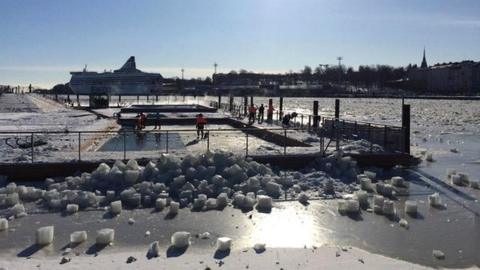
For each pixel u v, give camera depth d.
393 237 10.61
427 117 60.84
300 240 10.33
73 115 51.97
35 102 87.69
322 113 68.19
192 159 15.73
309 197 14.14
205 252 9.32
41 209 12.74
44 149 21.92
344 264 8.59
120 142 28.28
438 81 186.25
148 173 15.07
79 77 129.12
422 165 20.45
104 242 9.87
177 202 13.11
